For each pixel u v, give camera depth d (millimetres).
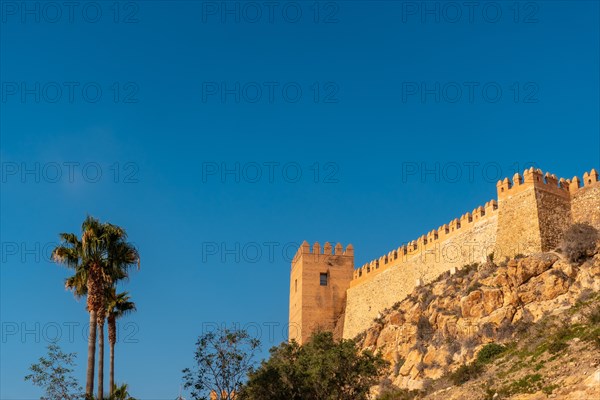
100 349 60844
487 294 81812
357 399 70375
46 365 58594
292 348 78062
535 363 65812
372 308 112312
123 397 66500
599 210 85312
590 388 54031
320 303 120500
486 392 63938
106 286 61781
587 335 65125
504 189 90375
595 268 76750
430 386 75750
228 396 66000
